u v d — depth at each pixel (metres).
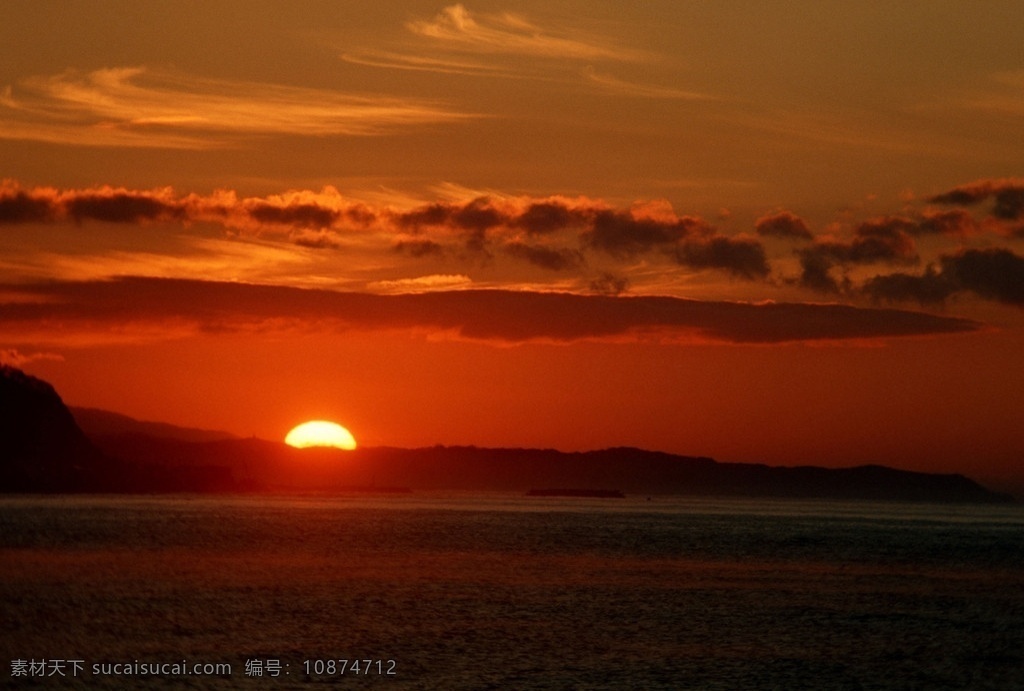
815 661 97.69
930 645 106.00
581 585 152.75
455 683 87.31
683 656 98.62
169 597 132.00
